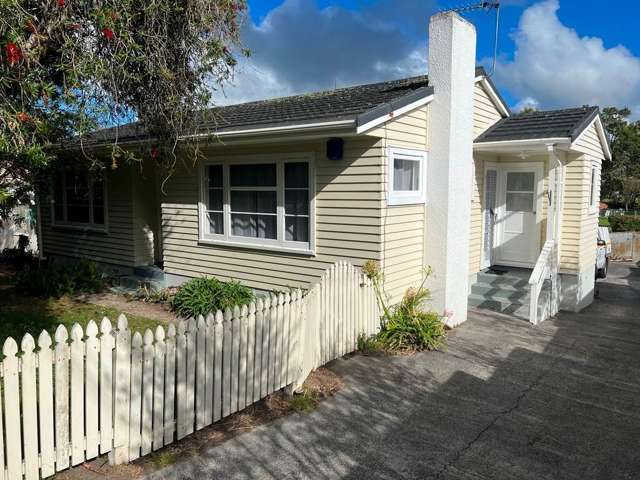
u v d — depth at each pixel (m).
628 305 11.74
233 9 6.52
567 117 9.98
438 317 8.07
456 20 8.13
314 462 4.25
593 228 11.80
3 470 3.38
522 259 11.08
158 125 7.22
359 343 7.16
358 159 7.61
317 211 8.16
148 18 6.12
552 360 7.12
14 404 3.40
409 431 4.86
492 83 10.12
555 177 9.69
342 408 5.32
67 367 3.66
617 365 6.98
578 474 4.20
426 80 9.52
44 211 13.82
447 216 8.35
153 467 4.06
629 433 4.96
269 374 5.26
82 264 10.89
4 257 14.70
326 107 8.41
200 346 4.52
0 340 7.06
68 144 7.80
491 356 7.19
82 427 3.76
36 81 5.60
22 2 5.12
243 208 9.28
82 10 5.68
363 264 7.71
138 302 9.77
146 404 4.14
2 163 6.88
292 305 5.52
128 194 11.52
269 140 7.79
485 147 9.52
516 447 4.62
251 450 4.40
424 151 8.42
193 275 10.27
